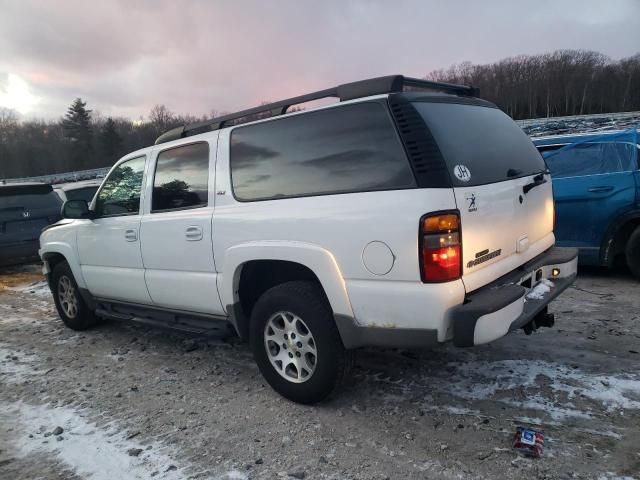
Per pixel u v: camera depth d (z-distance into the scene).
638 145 5.68
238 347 4.77
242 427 3.28
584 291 5.55
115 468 2.95
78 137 85.38
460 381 3.63
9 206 9.06
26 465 3.05
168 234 4.10
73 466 3.00
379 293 2.90
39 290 8.05
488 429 3.02
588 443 2.81
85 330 5.71
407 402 3.41
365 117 3.04
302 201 3.24
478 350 4.12
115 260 4.71
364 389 3.64
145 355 4.76
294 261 3.24
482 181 3.04
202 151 3.95
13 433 3.45
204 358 4.55
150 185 4.36
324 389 3.30
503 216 3.17
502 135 3.62
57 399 3.94
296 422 3.29
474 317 2.68
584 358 3.84
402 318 2.85
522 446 2.78
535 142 6.57
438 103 3.17
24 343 5.42
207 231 3.78
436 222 2.71
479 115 3.51
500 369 3.76
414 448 2.90
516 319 2.92
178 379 4.14
